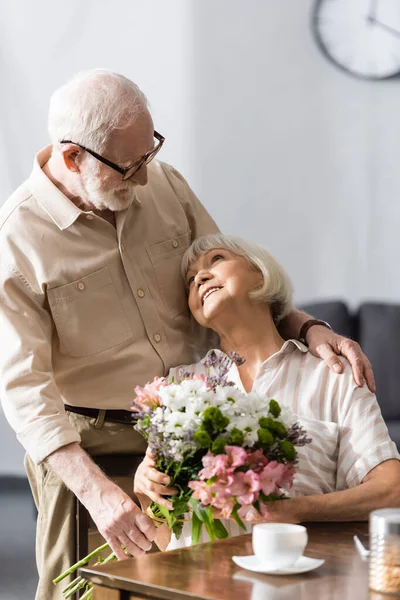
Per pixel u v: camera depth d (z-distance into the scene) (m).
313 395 2.43
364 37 5.91
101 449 2.65
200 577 1.77
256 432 1.97
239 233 6.14
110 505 2.28
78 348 2.59
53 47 6.07
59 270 2.55
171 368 2.64
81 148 2.49
